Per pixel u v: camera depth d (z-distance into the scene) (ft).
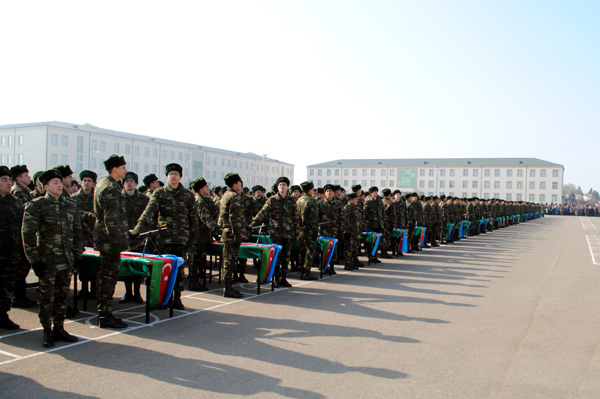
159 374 14.47
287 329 19.83
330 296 27.14
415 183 277.23
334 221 38.17
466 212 80.33
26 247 16.21
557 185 252.21
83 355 16.08
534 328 20.74
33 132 162.61
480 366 15.76
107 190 18.72
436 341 18.51
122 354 16.26
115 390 13.21
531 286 31.37
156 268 20.33
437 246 60.70
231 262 26.30
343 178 293.43
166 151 203.82
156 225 24.02
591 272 38.27
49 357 15.83
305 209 32.07
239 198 26.17
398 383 14.14
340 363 15.76
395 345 17.89
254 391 13.32
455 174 269.64
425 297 27.25
